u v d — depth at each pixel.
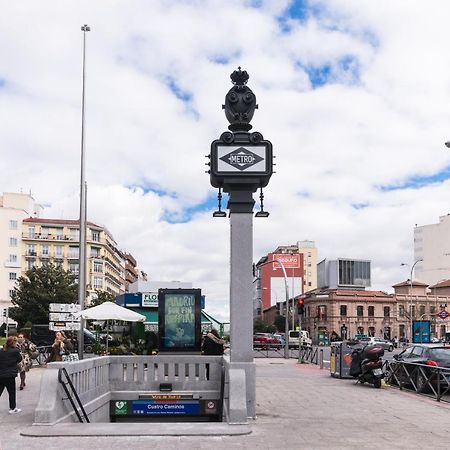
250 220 13.40
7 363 12.84
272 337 66.19
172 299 20.36
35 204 126.19
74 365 12.48
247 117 13.53
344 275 122.00
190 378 15.55
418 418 12.48
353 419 12.30
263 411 13.52
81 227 28.20
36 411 10.83
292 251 154.25
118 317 22.23
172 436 10.12
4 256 110.81
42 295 66.81
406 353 19.84
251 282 13.26
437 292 126.25
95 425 10.76
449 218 135.88
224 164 13.30
